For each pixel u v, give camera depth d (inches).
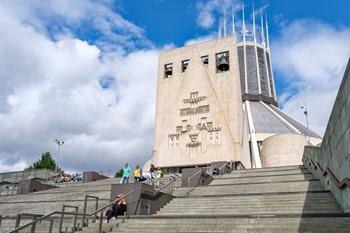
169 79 1617.9
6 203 861.8
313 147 757.3
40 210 745.0
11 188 1349.7
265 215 430.0
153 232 462.3
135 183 617.3
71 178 1385.3
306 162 938.1
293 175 830.5
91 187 1023.0
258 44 4269.2
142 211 597.6
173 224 472.4
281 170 946.1
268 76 4119.1
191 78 1566.2
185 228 454.0
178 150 1476.4
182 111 1531.7
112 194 633.0
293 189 674.2
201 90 1525.6
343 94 400.2
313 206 521.3
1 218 542.6
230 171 1110.4
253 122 2642.7
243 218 442.6
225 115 1448.1
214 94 1492.4
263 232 402.6
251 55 4156.0
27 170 1605.6
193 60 1594.5
